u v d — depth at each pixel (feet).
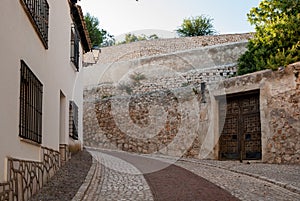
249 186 29.53
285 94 43.01
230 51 69.51
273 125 43.86
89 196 25.26
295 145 41.45
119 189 28.14
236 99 49.85
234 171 38.34
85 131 74.02
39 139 25.84
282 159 42.52
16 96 20.43
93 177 32.65
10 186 18.72
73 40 44.78
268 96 44.70
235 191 27.48
